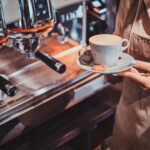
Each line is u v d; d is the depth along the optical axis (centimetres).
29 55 87
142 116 88
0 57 103
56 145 114
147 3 73
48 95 85
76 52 109
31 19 68
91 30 118
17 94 83
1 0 67
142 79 74
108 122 145
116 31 88
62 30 102
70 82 91
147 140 93
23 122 81
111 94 134
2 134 78
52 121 121
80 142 133
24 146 112
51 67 90
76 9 102
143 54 80
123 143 103
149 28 76
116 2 118
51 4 71
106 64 68
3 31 66
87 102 131
